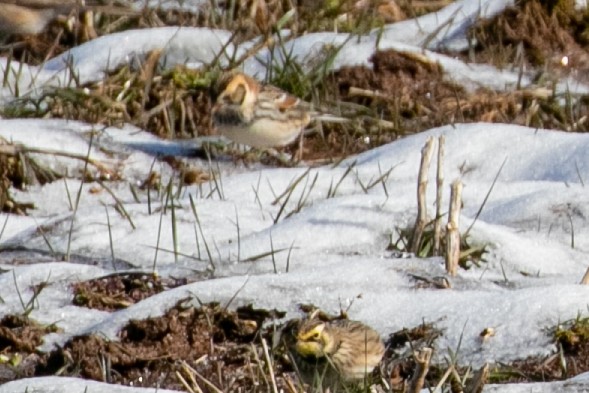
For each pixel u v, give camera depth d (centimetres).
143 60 1997
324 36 2055
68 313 1247
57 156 1686
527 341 1155
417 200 1413
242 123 1789
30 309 1239
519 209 1477
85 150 1733
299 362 1144
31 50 2091
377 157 1688
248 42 2092
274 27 2027
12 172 1653
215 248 1396
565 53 2066
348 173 1633
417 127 1856
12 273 1318
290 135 1816
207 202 1532
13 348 1200
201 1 2239
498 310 1190
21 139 1716
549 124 1869
